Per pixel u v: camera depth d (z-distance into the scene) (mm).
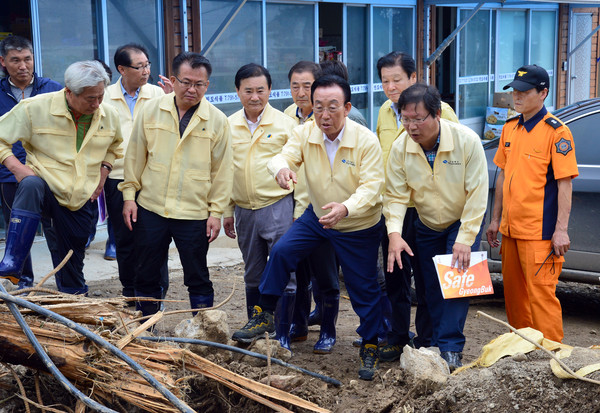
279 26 10719
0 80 6117
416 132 4184
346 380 4414
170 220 4805
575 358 3836
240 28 10125
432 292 4613
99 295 6449
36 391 3723
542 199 4770
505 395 3838
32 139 4672
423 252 4609
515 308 5062
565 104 17969
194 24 9398
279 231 4879
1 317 3564
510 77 16141
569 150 4664
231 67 10078
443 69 14703
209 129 4746
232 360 4398
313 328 5602
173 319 5609
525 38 16375
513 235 4867
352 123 4316
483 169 4305
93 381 3512
